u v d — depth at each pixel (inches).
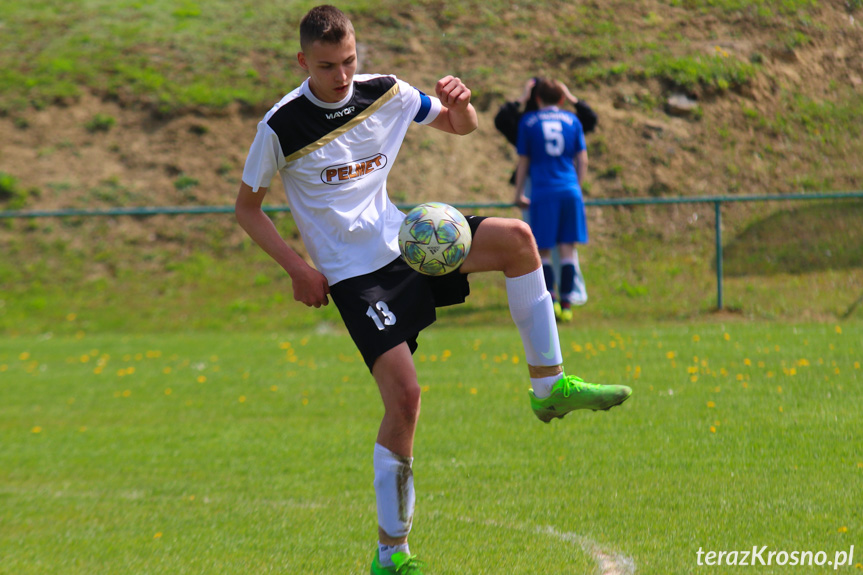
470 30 2541.8
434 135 2230.6
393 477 463.5
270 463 798.5
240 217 496.4
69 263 2017.7
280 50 2583.7
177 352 1483.8
